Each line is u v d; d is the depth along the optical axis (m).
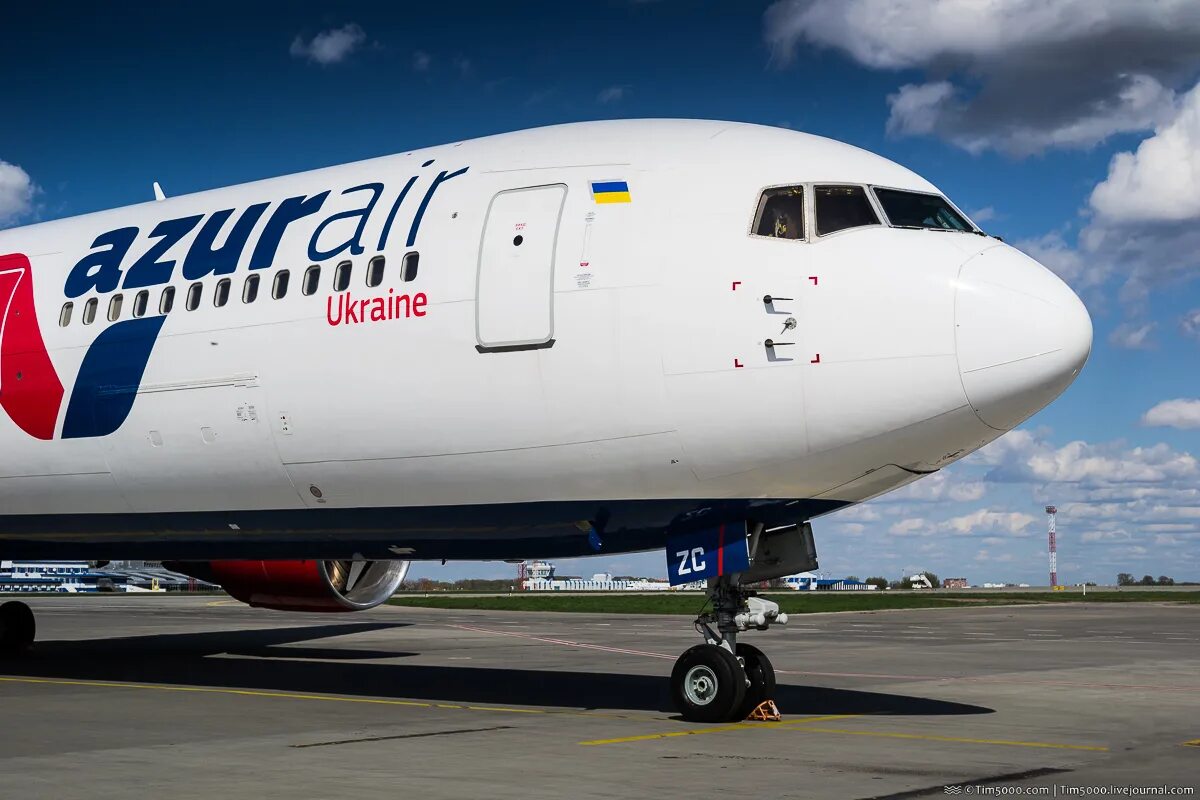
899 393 11.05
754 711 11.76
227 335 13.91
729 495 11.89
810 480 11.71
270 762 9.06
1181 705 13.28
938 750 9.77
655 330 11.55
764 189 11.80
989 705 13.24
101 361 14.91
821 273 11.30
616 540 12.85
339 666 18.61
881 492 12.43
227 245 14.55
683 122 13.03
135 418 14.59
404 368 12.65
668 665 18.98
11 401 15.55
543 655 21.33
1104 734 10.85
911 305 11.05
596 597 58.69
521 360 12.05
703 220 11.79
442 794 7.80
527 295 12.09
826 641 25.44
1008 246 11.80
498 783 8.20
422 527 13.49
